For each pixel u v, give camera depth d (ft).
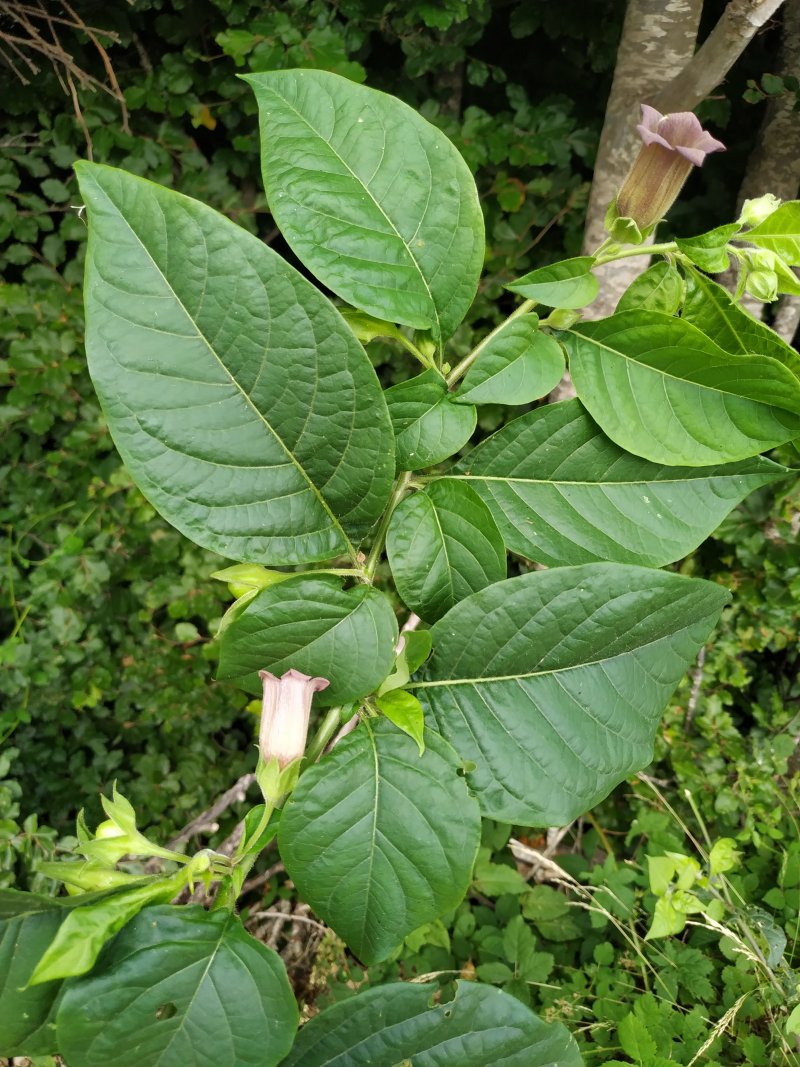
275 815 0.85
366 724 0.88
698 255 0.89
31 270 3.13
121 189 0.71
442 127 2.88
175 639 3.26
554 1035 0.83
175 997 0.73
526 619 0.88
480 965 2.23
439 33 2.80
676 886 1.98
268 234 3.32
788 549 2.69
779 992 1.88
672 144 0.91
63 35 2.93
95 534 3.15
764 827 2.44
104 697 3.23
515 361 0.89
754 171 2.59
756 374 0.87
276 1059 0.73
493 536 0.90
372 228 0.85
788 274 0.89
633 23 1.93
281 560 0.82
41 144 3.05
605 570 0.88
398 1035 0.82
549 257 3.11
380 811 0.84
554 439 0.96
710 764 2.67
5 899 0.73
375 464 0.82
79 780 3.16
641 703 0.93
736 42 1.62
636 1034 1.68
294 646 0.84
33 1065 1.83
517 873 2.38
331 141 0.85
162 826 3.03
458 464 0.98
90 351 0.72
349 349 0.77
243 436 0.78
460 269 0.87
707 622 0.94
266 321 0.75
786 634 2.79
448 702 0.91
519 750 0.90
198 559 3.14
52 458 3.18
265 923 2.59
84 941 0.69
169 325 0.73
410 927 0.84
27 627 3.20
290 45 2.67
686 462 0.90
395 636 0.85
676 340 0.88
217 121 3.21
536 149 2.88
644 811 2.48
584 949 2.33
